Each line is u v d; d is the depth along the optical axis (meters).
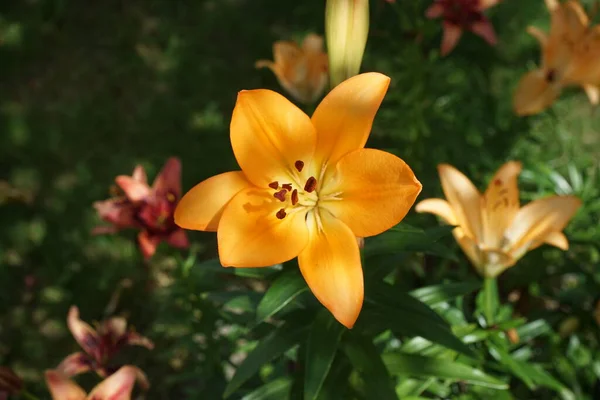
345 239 0.53
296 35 1.73
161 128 1.56
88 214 1.42
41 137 1.55
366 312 0.63
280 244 0.54
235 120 0.54
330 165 0.55
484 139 1.06
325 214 0.55
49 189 1.47
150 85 1.65
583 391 0.90
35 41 1.74
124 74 1.68
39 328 1.28
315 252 0.54
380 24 1.54
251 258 0.53
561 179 0.95
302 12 1.76
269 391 0.67
